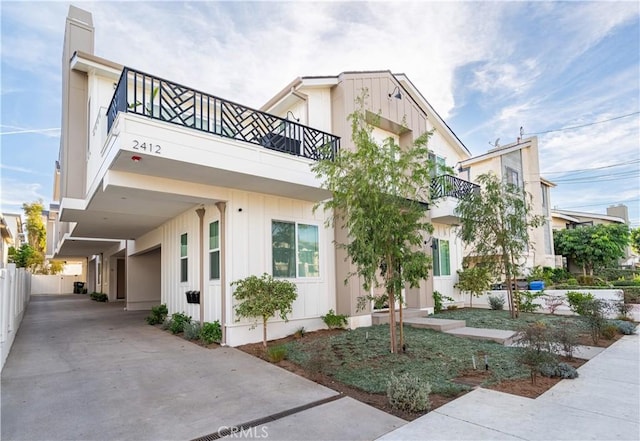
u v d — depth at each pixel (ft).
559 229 75.51
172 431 11.78
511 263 35.27
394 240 20.15
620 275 63.36
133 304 52.26
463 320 31.91
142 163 20.10
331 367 18.62
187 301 30.96
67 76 32.35
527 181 64.69
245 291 23.97
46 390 15.80
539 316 35.68
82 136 32.09
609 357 20.80
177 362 20.56
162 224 38.75
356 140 20.65
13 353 23.00
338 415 13.01
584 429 11.51
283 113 35.37
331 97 33.88
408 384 13.85
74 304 62.49
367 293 31.32
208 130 22.02
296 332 27.58
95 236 47.60
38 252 115.65
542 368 17.11
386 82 36.40
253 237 26.86
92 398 14.82
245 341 25.26
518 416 12.57
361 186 19.24
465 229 36.40
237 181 24.30
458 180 43.45
